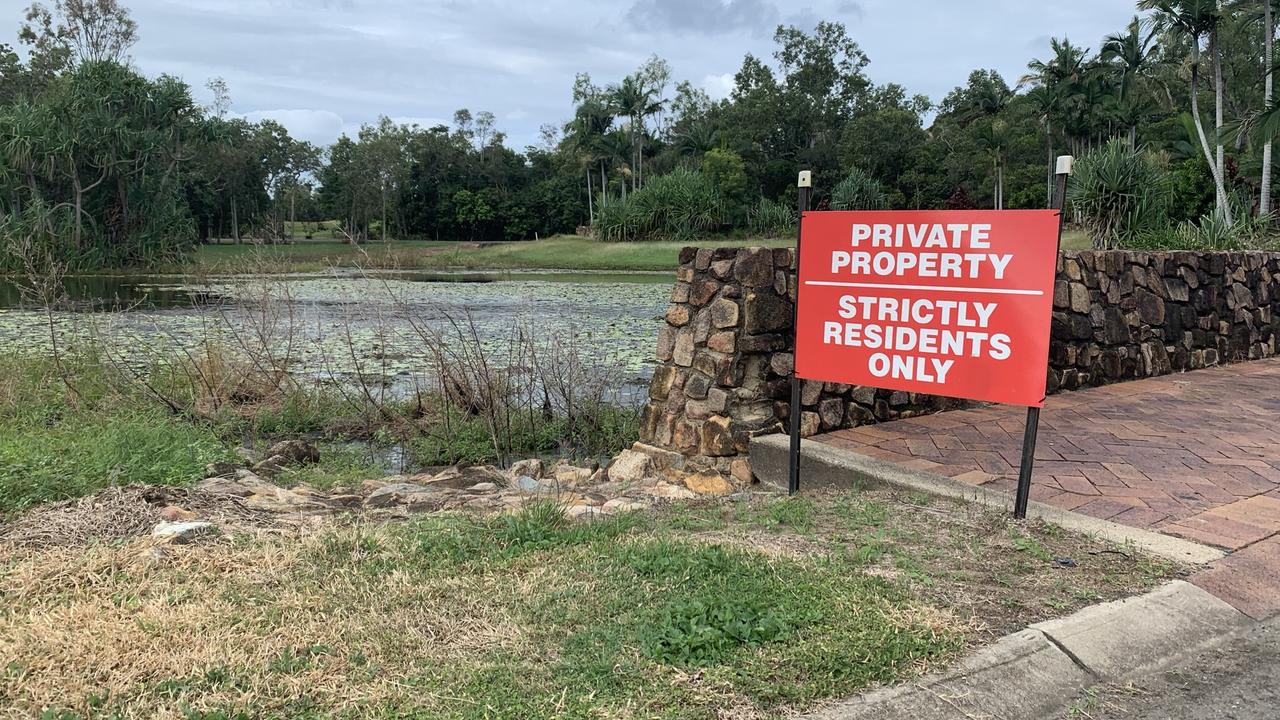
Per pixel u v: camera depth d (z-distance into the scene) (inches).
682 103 3063.5
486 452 283.4
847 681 96.1
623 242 2044.8
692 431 225.5
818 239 173.8
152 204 1886.1
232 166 2716.5
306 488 219.8
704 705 90.7
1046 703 99.0
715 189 2175.2
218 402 329.4
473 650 102.3
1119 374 298.7
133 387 335.9
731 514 164.2
